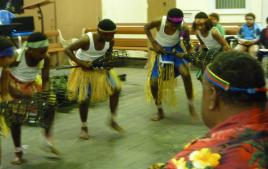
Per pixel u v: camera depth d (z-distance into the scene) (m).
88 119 4.93
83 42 4.00
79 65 4.07
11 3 8.50
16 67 3.42
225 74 1.08
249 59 1.08
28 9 8.62
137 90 6.51
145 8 9.57
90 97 4.15
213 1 9.03
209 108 1.13
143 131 4.44
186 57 4.73
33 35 3.44
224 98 1.09
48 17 9.15
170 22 4.55
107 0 9.98
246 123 1.07
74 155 3.78
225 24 9.00
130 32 9.09
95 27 9.89
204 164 1.00
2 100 3.43
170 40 4.68
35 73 3.51
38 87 3.59
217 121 1.13
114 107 4.32
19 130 3.57
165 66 4.76
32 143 4.11
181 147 3.93
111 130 4.48
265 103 1.09
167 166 1.06
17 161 3.61
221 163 1.00
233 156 1.01
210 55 4.88
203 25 4.92
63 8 9.35
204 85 1.15
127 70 8.44
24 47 3.46
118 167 3.48
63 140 4.18
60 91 5.34
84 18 9.70
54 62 8.91
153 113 5.14
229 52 1.12
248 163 1.00
